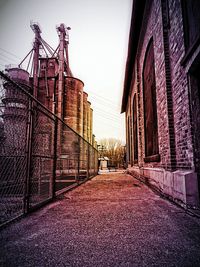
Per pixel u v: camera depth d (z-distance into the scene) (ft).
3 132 9.42
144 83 26.61
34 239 6.77
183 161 12.42
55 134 15.46
